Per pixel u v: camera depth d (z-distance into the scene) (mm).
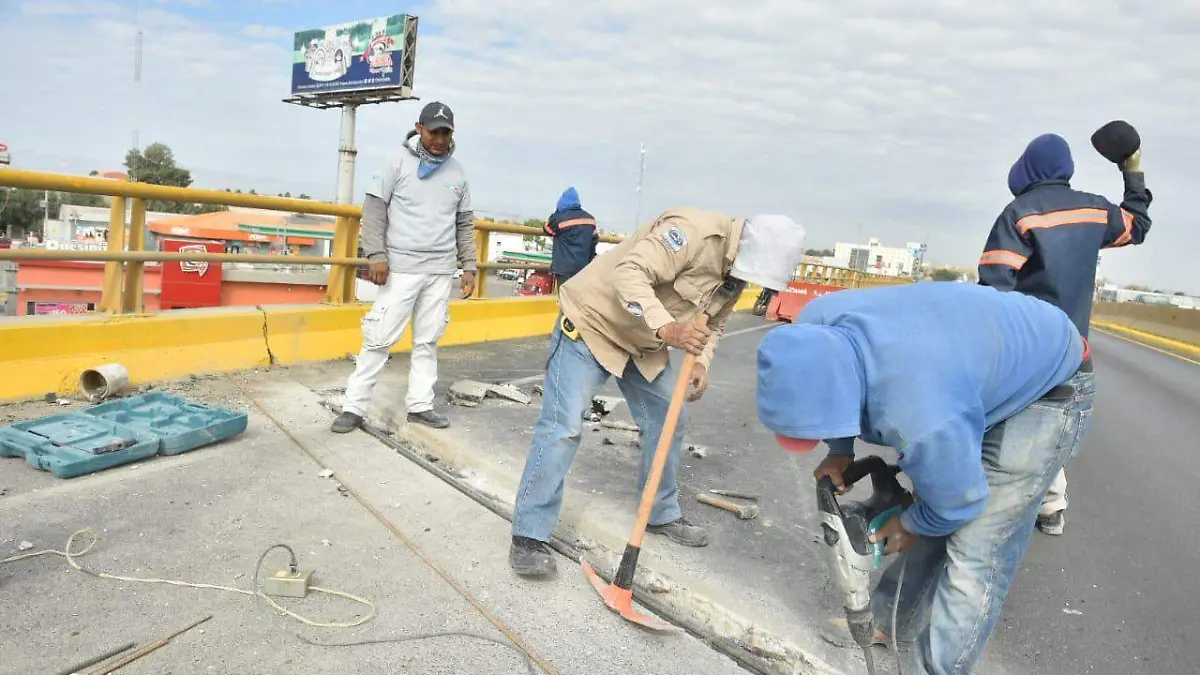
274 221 29734
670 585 2930
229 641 2264
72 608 2322
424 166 4215
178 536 2840
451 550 3004
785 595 2867
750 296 16250
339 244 6262
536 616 2609
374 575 2744
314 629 2381
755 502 3885
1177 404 8977
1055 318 2016
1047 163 3119
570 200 8281
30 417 3883
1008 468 1990
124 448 3412
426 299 4355
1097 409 7836
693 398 3035
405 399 4812
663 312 2535
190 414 4039
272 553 2807
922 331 1803
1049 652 2738
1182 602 3227
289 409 4535
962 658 2074
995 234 3162
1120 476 5129
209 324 5148
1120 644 2840
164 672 2092
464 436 4297
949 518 1900
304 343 5793
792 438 1769
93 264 14781
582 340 2846
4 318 4355
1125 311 28906
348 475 3639
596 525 3279
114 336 4605
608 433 4859
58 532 2760
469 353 7258
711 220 2633
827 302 2035
